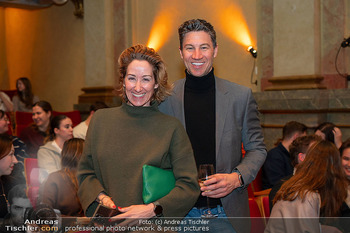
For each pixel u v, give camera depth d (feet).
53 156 12.05
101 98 24.27
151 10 23.82
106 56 24.41
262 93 18.45
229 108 6.75
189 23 6.68
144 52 5.97
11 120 20.20
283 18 17.95
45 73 30.86
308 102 17.16
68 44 29.17
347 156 9.45
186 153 6.02
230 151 6.64
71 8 28.81
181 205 5.65
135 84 5.89
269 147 18.56
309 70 17.37
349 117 17.26
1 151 8.05
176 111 6.87
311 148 7.61
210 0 21.66
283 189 7.14
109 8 24.47
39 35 31.09
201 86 6.94
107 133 6.01
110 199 5.62
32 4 27.99
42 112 15.81
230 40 21.15
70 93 29.27
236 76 20.99
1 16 33.32
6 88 33.63
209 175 6.05
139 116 6.08
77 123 22.11
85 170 6.06
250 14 20.43
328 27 17.85
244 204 6.80
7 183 8.26
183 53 6.80
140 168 5.76
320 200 7.13
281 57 18.07
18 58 32.78
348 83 17.97
